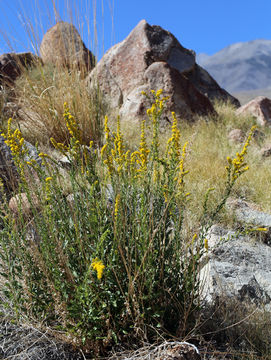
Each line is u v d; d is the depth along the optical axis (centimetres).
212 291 231
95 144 463
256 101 838
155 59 836
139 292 175
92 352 184
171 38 917
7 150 340
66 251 185
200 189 371
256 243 298
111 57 846
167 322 193
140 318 179
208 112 744
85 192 200
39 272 192
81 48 534
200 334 191
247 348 194
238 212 337
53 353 183
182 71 926
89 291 175
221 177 420
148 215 197
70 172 199
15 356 177
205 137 614
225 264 260
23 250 189
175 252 191
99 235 184
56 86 512
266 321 212
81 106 477
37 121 477
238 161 196
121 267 185
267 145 617
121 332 186
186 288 184
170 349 174
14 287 181
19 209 197
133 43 849
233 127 730
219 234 295
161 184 201
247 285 242
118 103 807
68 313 178
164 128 653
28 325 186
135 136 538
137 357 174
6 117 486
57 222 198
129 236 188
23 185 197
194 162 442
